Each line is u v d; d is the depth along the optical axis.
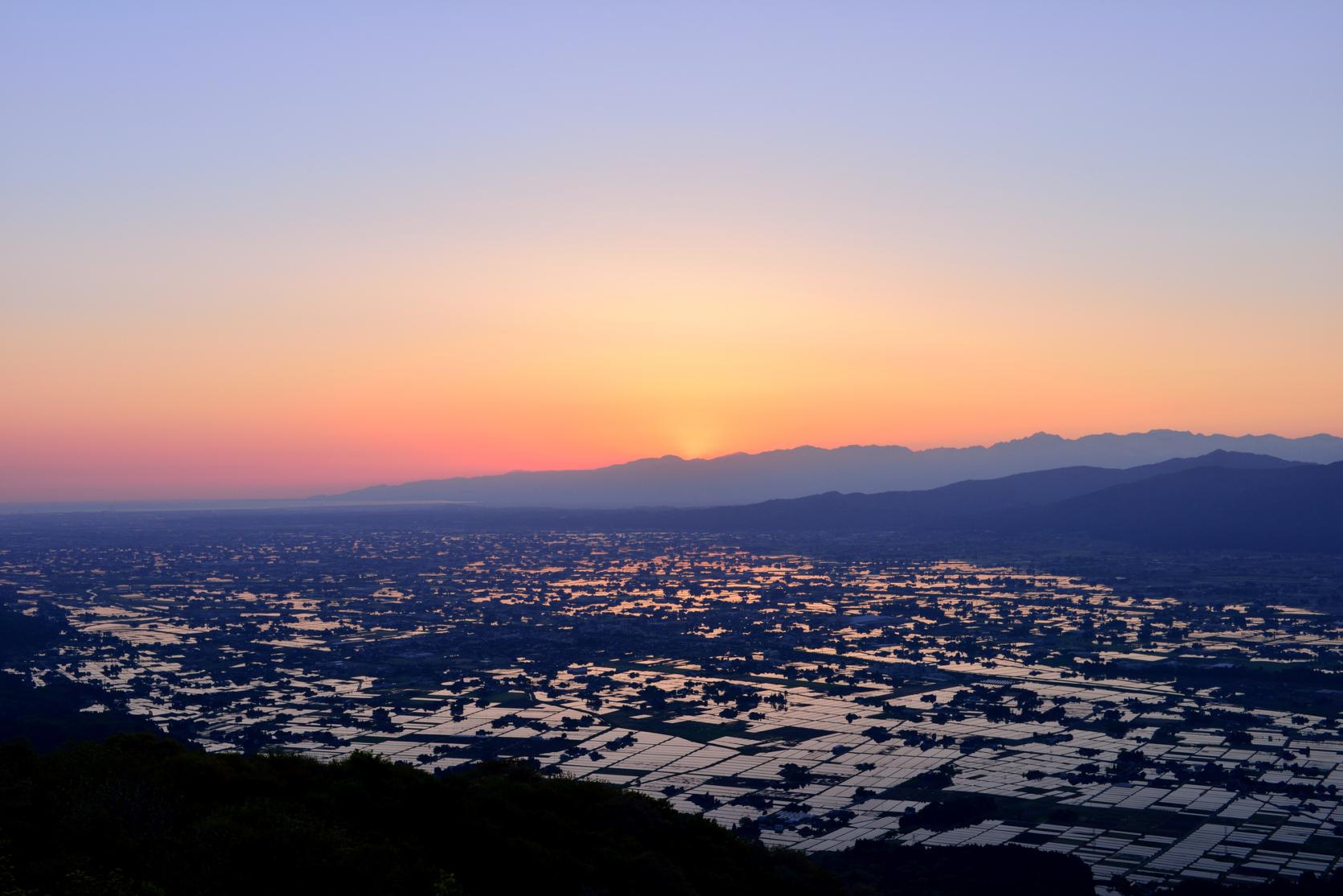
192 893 34.50
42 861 34.06
